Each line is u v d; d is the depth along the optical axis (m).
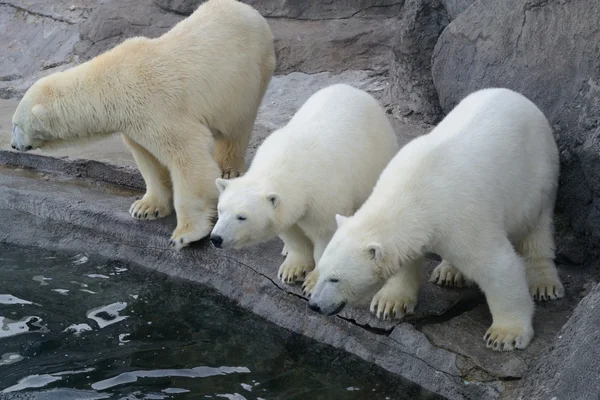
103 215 7.84
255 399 5.48
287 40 11.08
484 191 5.32
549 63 6.86
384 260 5.25
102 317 6.64
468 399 5.26
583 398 4.39
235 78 7.43
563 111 6.58
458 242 5.30
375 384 5.66
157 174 7.56
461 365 5.38
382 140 6.50
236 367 5.90
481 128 5.59
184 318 6.62
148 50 7.13
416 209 5.28
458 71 7.97
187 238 7.14
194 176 7.06
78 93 7.06
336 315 6.12
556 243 6.55
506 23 7.40
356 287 5.26
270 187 5.86
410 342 5.69
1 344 6.20
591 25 6.46
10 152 9.07
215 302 6.87
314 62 10.90
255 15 7.79
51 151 8.14
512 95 5.96
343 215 6.04
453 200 5.27
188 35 7.26
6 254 7.82
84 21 13.04
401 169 5.48
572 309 5.80
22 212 8.31
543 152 5.86
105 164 8.58
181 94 7.06
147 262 7.47
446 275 6.17
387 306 5.85
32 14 13.56
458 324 5.73
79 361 5.96
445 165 5.37
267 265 6.76
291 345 6.19
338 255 5.23
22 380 5.72
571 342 4.80
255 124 9.76
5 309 6.73
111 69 7.05
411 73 9.42
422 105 9.44
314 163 5.95
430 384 5.48
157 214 7.69
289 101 10.39
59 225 8.02
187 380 5.72
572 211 6.45
